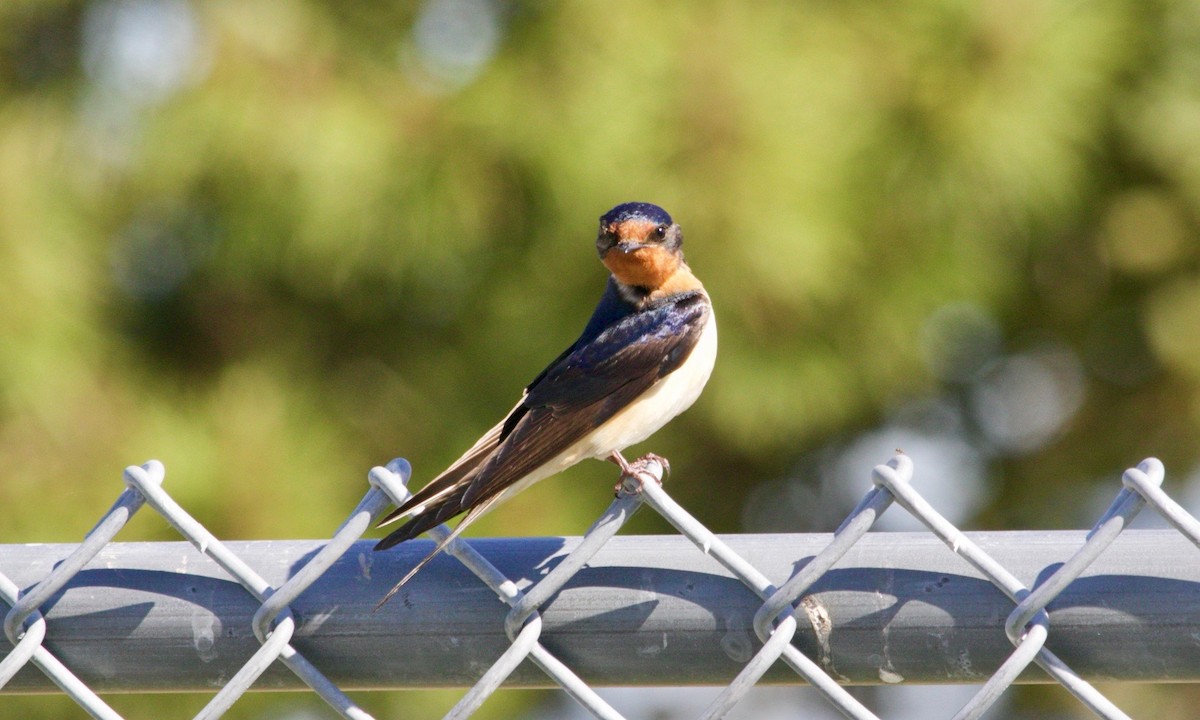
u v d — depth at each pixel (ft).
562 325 39.22
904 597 13.00
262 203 38.32
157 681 13.97
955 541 12.77
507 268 39.83
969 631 12.92
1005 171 36.55
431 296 41.32
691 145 35.60
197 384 42.04
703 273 35.24
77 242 39.42
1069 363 45.98
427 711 39.32
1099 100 39.04
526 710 41.50
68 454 37.27
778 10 38.32
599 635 13.44
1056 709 44.06
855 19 38.81
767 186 35.06
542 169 36.42
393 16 40.19
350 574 13.73
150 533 37.17
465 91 38.24
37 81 41.98
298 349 42.06
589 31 37.42
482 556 13.64
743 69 36.11
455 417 41.29
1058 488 45.11
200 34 38.96
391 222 37.60
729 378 37.35
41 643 13.80
